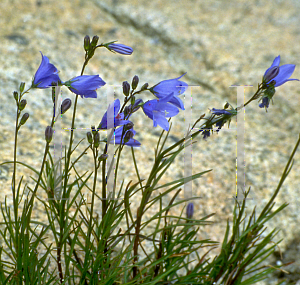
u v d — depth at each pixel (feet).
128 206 2.38
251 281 2.48
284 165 3.71
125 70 4.69
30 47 4.56
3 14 5.06
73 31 5.19
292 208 3.26
